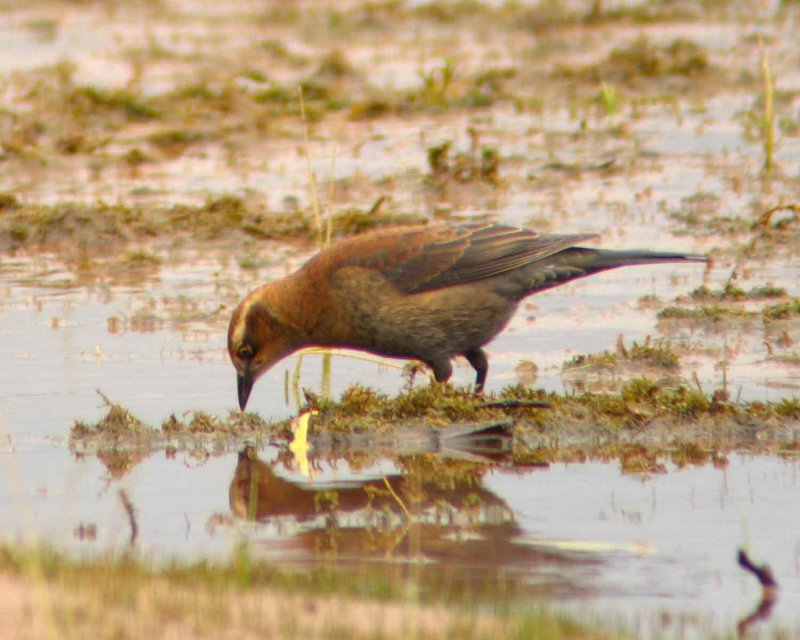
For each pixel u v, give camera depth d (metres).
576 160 24.03
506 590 8.60
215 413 12.93
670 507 10.37
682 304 16.39
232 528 10.02
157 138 26.19
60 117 27.30
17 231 20.08
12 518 10.30
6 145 25.09
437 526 10.04
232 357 12.99
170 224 20.38
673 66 31.08
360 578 8.59
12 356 14.79
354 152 25.17
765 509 10.28
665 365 14.00
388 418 12.47
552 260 13.13
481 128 26.98
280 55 34.00
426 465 11.61
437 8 39.44
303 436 12.23
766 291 16.50
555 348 14.93
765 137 23.97
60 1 42.38
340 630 7.34
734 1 39.12
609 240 18.97
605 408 12.42
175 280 17.98
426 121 27.95
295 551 9.52
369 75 31.77
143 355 14.87
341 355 14.26
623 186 22.31
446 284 12.86
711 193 21.41
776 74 30.64
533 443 12.07
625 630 7.80
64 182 23.48
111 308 16.75
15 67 32.59
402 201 21.83
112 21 39.62
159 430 12.39
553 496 10.70
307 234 20.08
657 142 25.22
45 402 13.24
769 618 8.23
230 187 22.89
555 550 9.47
